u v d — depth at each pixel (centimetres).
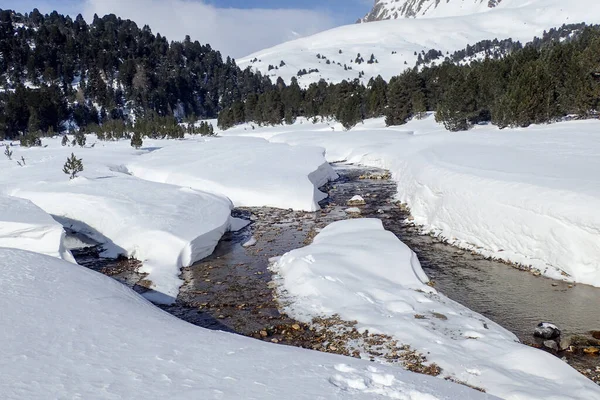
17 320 761
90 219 1820
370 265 1368
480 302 1191
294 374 625
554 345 941
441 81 6825
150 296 1288
